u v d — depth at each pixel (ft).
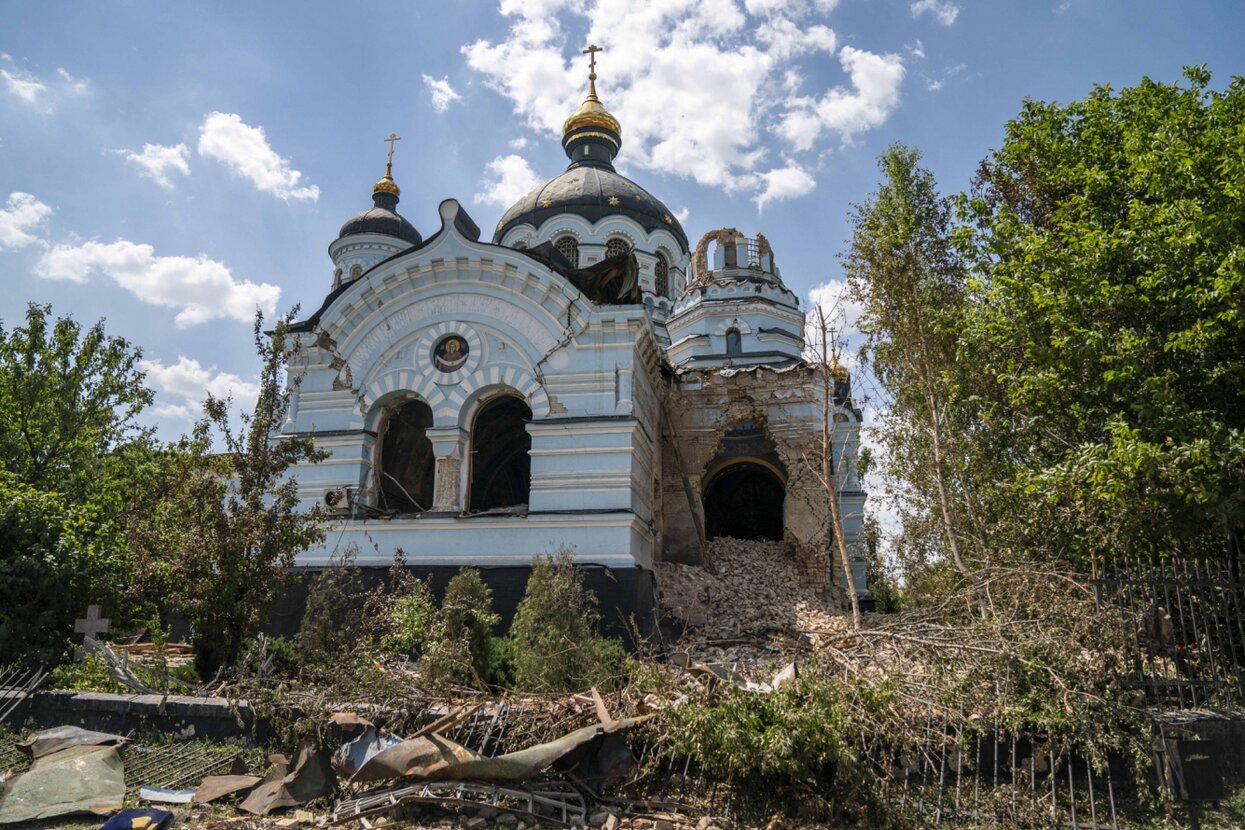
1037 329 46.68
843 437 92.38
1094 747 28.07
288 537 46.47
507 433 88.17
